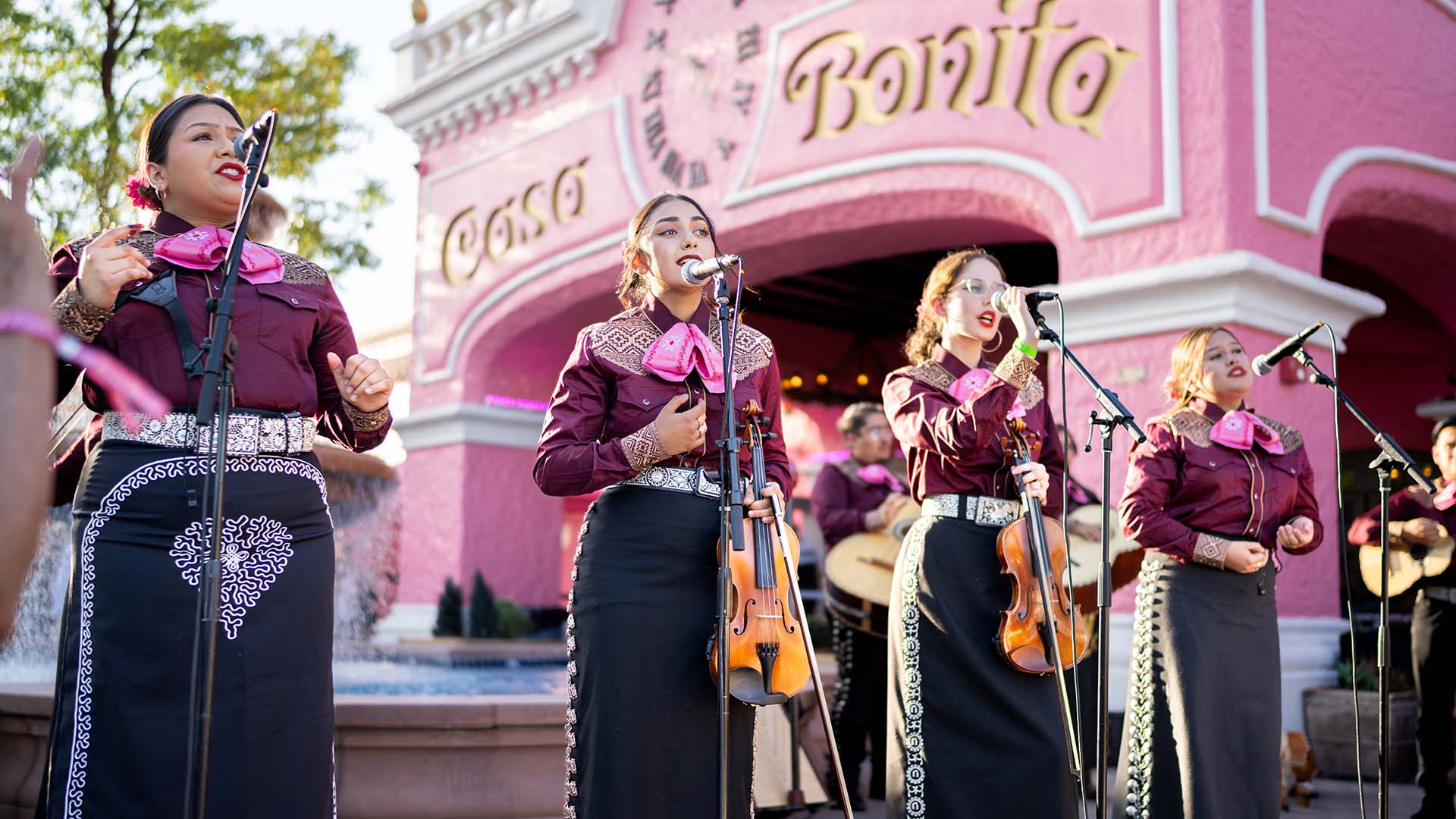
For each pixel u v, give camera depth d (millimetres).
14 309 1057
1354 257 9062
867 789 5711
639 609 2602
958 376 3418
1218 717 3561
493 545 12289
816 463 15555
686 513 2656
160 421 2400
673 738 2568
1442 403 10648
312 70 13266
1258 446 3779
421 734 3719
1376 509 5516
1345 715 6316
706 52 9969
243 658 2365
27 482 1027
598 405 2768
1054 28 7641
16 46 12164
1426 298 9461
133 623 2324
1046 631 3141
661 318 2842
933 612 3217
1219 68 6902
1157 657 3637
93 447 2590
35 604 4973
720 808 2393
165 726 2305
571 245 11062
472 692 5273
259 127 2334
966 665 3166
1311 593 6832
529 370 12555
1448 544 5059
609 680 2588
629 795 2537
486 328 11938
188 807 2074
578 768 2615
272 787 2367
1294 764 5496
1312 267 7195
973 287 3361
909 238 9250
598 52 10914
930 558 3252
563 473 2629
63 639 2398
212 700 2281
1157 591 3682
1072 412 7215
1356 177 7566
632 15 10672
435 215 12664
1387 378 11672
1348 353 11820
